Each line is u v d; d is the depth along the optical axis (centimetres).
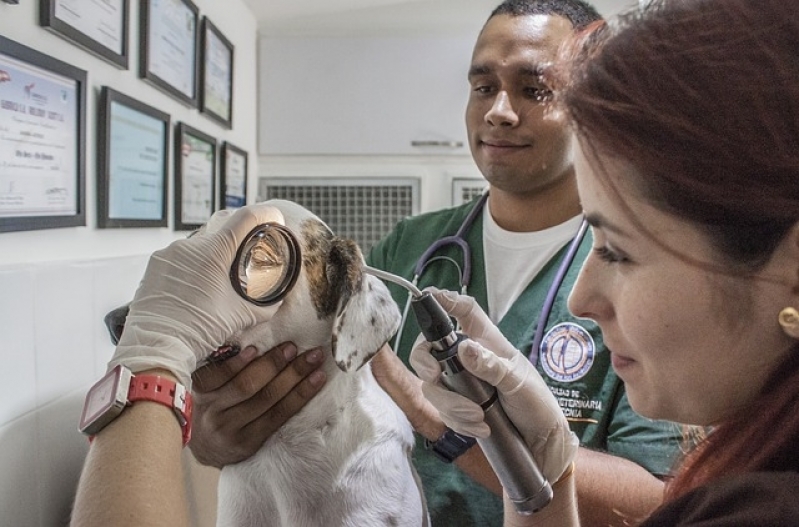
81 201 154
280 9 303
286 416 104
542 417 80
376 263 170
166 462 61
